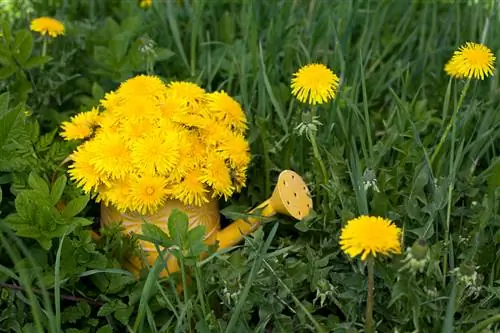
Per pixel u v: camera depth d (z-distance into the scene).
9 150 0.88
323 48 1.18
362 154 1.01
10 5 1.29
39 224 0.84
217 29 1.25
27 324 0.82
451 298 0.76
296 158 1.01
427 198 0.92
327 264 0.89
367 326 0.79
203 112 0.92
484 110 1.07
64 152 0.92
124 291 0.87
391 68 1.19
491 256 0.86
